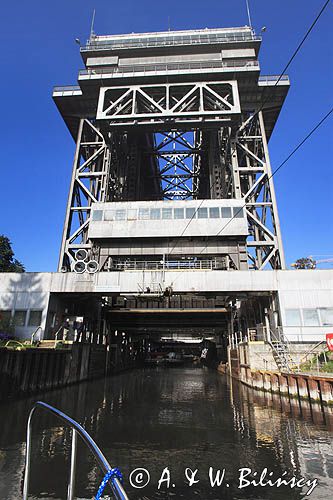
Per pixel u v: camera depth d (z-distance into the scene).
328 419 17.64
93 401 24.00
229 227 42.03
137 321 52.12
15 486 8.96
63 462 10.82
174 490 9.12
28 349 23.08
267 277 34.38
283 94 49.34
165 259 43.34
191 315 49.56
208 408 21.78
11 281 35.34
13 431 14.27
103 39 52.53
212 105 49.78
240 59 48.69
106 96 49.38
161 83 48.09
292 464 10.91
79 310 41.44
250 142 53.44
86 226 46.72
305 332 32.16
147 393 30.08
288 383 24.23
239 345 40.66
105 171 48.59
